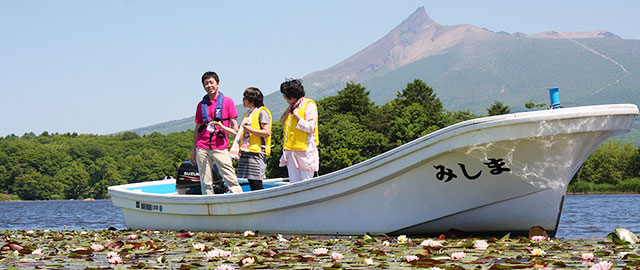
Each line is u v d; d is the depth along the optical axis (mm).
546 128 5473
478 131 5645
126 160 166750
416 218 6320
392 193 6367
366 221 6562
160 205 8586
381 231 6508
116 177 159500
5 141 185500
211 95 7789
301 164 7238
